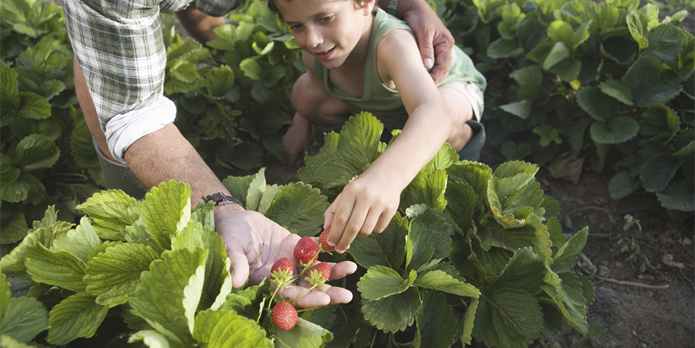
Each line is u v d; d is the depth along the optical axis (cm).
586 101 295
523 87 315
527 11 372
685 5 471
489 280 163
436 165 184
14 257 121
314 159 206
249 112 313
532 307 155
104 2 157
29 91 276
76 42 168
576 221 279
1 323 104
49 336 112
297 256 135
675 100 293
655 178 262
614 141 277
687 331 218
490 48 351
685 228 261
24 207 257
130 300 106
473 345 187
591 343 211
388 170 148
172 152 173
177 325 110
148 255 124
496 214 162
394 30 231
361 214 137
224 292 113
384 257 163
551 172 311
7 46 347
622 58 302
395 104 255
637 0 325
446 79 261
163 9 193
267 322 122
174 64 281
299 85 289
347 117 297
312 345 117
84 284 123
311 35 193
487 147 341
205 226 126
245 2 384
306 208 167
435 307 159
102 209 137
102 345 136
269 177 307
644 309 229
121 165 223
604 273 248
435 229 163
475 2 363
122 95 173
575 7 335
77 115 280
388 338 169
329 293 128
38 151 249
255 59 314
